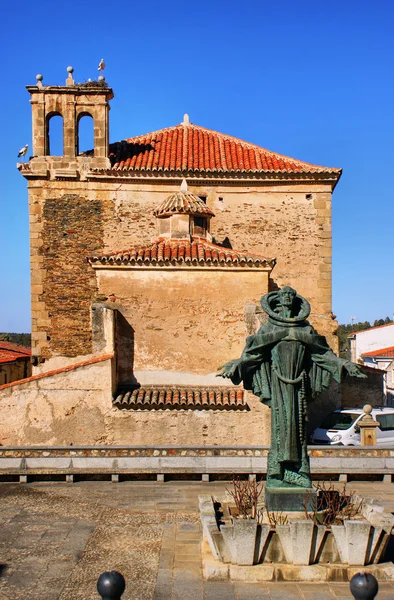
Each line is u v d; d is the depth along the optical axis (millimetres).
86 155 24906
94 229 24453
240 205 24828
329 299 24672
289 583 8328
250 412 18703
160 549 9930
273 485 9523
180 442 18625
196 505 12539
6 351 38969
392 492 13664
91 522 11430
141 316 20016
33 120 24406
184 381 19891
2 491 13711
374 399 26188
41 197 24422
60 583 8680
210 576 8492
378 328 48562
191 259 19906
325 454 14953
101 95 24453
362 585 5691
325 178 24641
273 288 24609
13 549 10023
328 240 24766
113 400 18656
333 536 8562
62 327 24125
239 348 19953
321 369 9664
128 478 14625
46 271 24281
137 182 24516
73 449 14688
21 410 18531
